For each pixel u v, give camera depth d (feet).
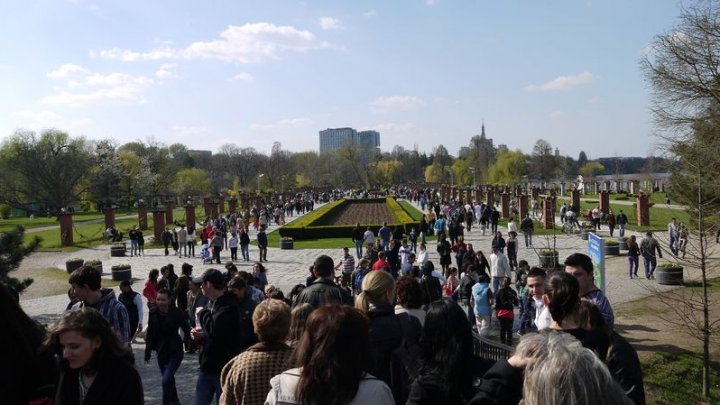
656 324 52.39
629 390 13.78
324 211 211.82
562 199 273.13
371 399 10.85
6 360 13.34
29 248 52.08
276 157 466.70
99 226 212.43
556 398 7.90
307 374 10.81
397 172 536.42
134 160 331.36
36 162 255.91
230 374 15.83
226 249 133.59
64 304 74.49
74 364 13.64
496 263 63.05
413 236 116.06
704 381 37.78
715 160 65.21
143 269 105.40
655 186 324.19
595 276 45.88
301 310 17.93
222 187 472.03
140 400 14.06
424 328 14.15
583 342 14.73
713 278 72.84
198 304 40.29
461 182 427.33
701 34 79.92
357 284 55.67
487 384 11.60
